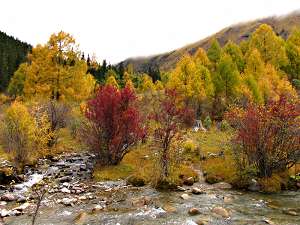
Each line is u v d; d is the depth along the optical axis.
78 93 37.84
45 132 23.38
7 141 21.20
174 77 41.44
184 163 21.38
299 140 17.77
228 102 44.78
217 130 34.12
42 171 19.91
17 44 135.75
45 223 11.55
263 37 59.78
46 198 14.72
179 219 11.90
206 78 44.50
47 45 37.06
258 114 18.02
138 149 24.19
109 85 21.44
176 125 18.25
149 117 19.86
